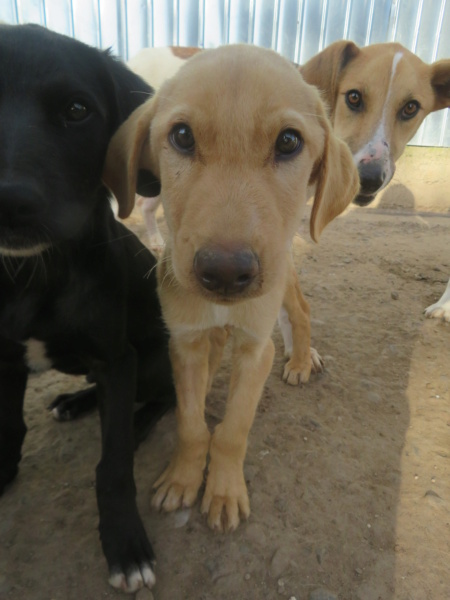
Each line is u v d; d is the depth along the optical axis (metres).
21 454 0.32
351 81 0.50
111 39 0.96
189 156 0.23
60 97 0.25
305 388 0.40
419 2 0.96
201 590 0.25
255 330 0.28
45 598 0.24
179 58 0.71
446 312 0.50
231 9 0.96
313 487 0.31
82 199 0.27
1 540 0.27
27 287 0.26
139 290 0.32
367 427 0.36
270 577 0.26
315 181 0.29
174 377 0.30
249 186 0.22
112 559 0.25
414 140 1.01
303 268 0.63
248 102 0.22
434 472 0.32
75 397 0.36
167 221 0.26
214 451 0.29
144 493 0.30
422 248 0.73
